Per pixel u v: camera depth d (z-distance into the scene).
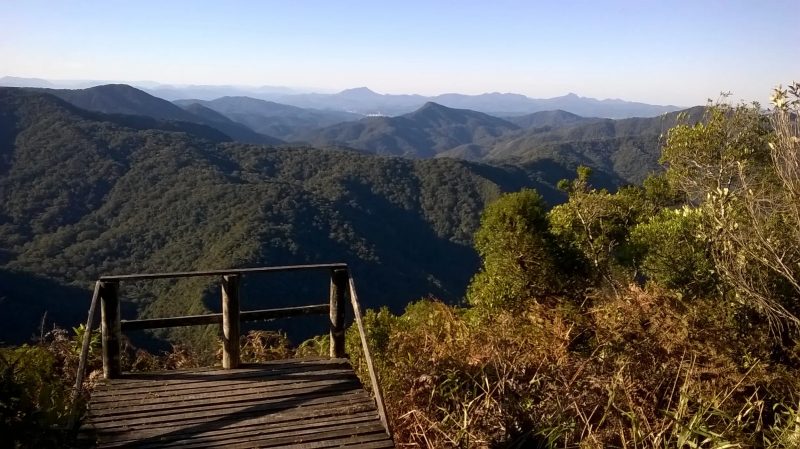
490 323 6.41
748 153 8.04
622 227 10.61
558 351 5.13
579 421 4.17
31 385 3.50
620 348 4.88
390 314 7.44
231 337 4.57
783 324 4.93
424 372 4.89
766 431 3.73
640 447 3.83
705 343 4.71
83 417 3.40
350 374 4.55
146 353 5.81
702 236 6.02
